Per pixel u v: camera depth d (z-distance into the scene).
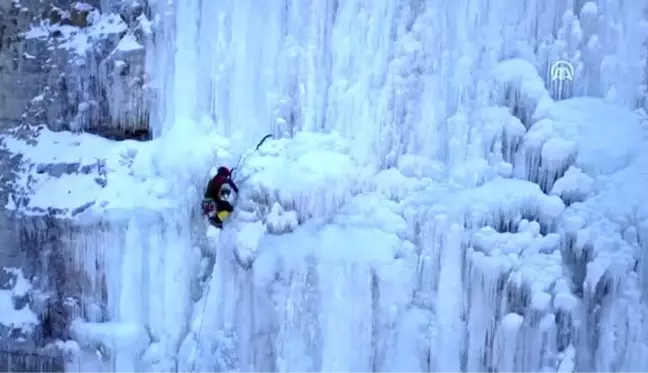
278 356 9.45
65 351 10.06
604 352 8.64
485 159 9.61
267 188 9.51
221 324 10.05
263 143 10.23
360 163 10.07
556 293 8.57
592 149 9.09
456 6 9.94
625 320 8.58
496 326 8.95
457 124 9.77
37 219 10.04
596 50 9.59
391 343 9.26
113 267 10.05
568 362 8.63
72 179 10.18
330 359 9.34
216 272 10.03
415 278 9.27
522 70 9.57
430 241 9.28
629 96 9.54
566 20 9.66
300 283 9.27
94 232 9.99
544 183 9.34
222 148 10.29
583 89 9.69
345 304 9.22
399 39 10.11
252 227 9.56
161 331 10.18
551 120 9.31
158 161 10.25
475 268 9.00
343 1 10.30
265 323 9.64
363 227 9.41
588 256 8.72
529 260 8.77
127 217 9.95
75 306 10.12
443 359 9.23
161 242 10.13
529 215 9.09
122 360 9.95
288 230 9.49
